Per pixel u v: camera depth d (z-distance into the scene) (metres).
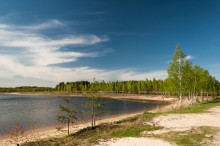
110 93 164.50
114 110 64.94
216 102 57.56
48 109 69.44
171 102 96.25
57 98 148.75
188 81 51.88
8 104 92.69
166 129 23.36
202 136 19.39
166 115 34.16
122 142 18.75
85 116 48.25
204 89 72.81
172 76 51.88
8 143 25.25
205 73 74.31
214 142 17.53
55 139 21.77
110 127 26.08
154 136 20.50
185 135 19.97
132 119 32.59
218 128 22.75
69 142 19.64
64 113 57.44
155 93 152.62
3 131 34.31
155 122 28.19
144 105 83.44
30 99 136.12
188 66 51.75
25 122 43.00
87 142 19.03
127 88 165.75
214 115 32.88
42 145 19.25
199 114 34.28
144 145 17.62
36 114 55.97
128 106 79.19
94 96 27.30
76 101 107.88
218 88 107.38
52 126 37.84
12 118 48.81
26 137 28.73
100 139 20.00
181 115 33.69
